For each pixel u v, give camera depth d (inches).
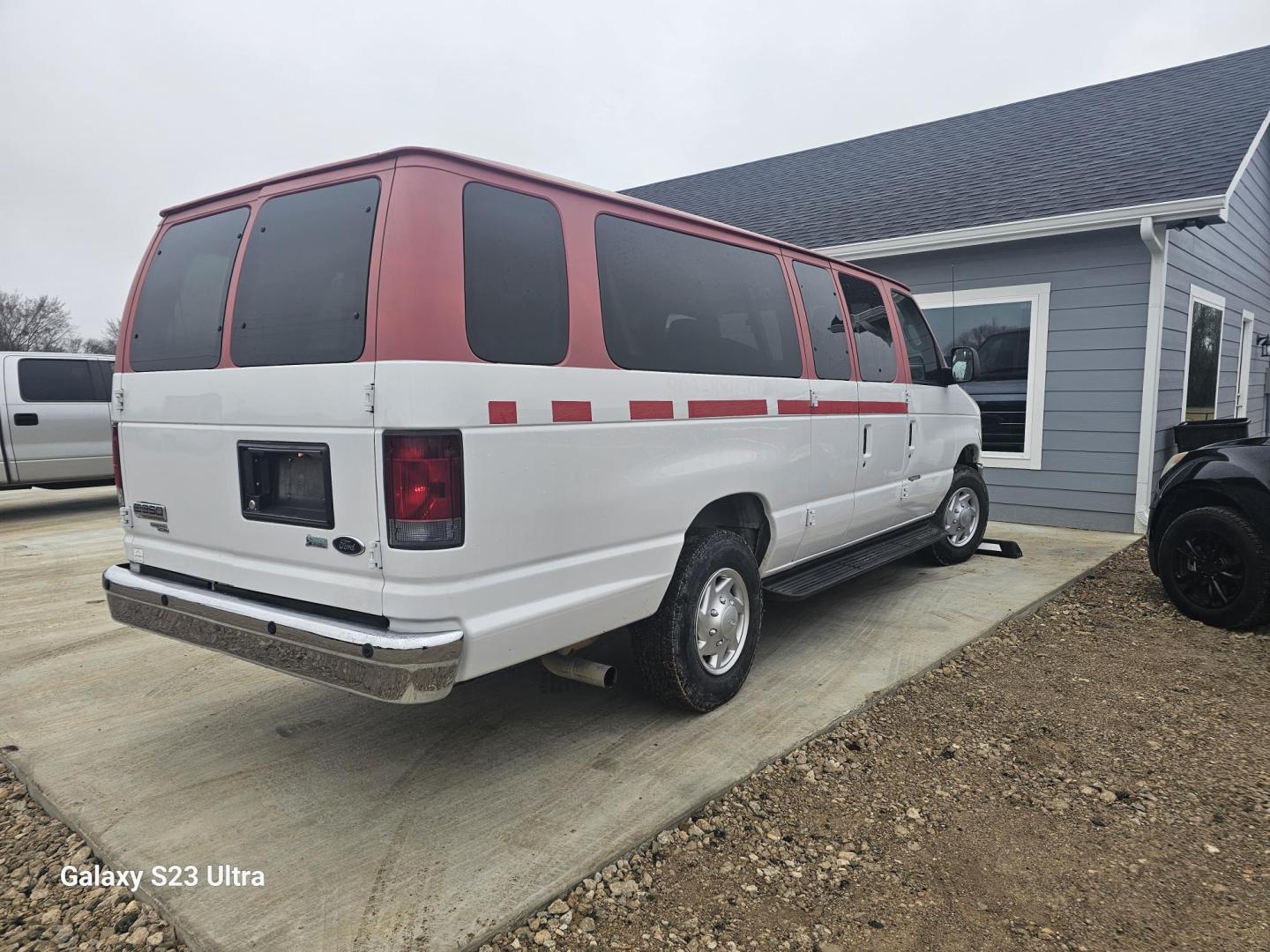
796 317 159.2
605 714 139.5
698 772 117.7
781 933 85.3
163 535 123.0
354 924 85.4
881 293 197.2
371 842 101.2
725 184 507.8
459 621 95.1
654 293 125.3
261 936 83.4
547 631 106.3
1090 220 277.4
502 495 97.7
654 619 129.8
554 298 107.1
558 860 96.7
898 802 110.8
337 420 96.0
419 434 90.7
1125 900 89.7
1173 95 381.1
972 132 440.1
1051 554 260.2
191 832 103.7
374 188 97.3
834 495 170.6
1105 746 126.4
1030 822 105.5
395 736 132.2
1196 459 191.9
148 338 124.1
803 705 141.1
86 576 252.1
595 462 110.5
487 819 106.3
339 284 98.0
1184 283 311.4
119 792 114.0
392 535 92.4
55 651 175.5
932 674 158.1
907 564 249.0
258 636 105.8
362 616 99.2
